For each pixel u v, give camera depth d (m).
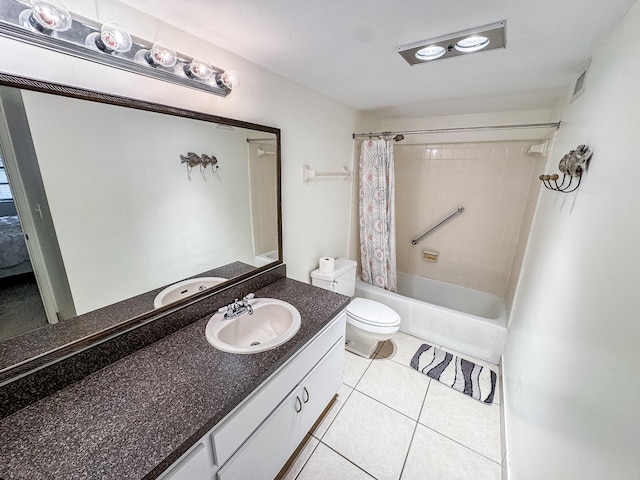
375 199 2.54
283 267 1.85
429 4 0.89
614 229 0.75
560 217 1.31
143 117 1.03
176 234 1.22
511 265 2.64
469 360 2.19
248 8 0.92
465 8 0.91
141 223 1.09
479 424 1.64
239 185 1.46
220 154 1.34
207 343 1.14
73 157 0.87
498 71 1.46
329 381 1.55
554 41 1.12
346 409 1.73
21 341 0.82
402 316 2.53
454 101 2.09
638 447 0.49
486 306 2.74
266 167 1.60
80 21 0.78
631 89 0.79
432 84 1.70
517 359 1.63
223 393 0.88
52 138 0.82
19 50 0.74
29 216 0.81
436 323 2.36
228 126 1.34
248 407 0.96
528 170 2.42
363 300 2.32
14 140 0.75
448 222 2.90
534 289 1.56
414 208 3.07
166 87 1.07
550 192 1.63
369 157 2.47
